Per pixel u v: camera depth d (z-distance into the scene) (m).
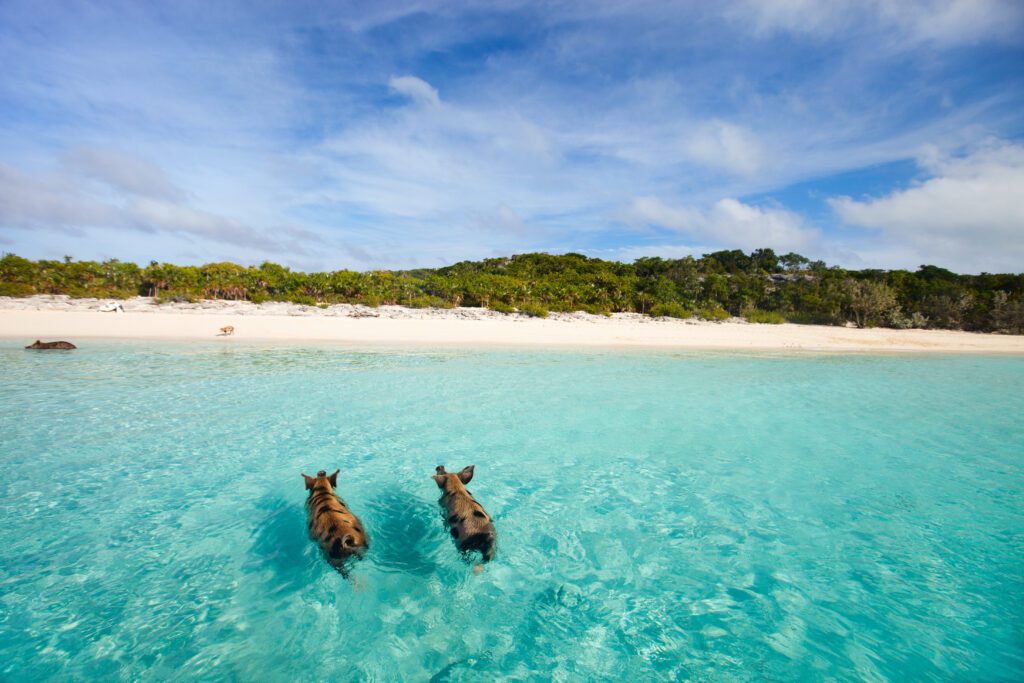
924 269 73.69
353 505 6.28
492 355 23.62
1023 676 3.52
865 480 7.59
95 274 53.53
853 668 3.60
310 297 52.66
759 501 6.75
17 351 19.91
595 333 36.47
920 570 5.01
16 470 7.27
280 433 9.53
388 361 20.23
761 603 4.44
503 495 6.81
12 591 4.35
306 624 4.02
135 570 4.75
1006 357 30.69
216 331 30.17
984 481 7.57
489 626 4.08
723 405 13.13
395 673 3.50
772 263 110.88
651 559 5.21
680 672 3.55
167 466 7.62
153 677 3.37
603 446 9.19
